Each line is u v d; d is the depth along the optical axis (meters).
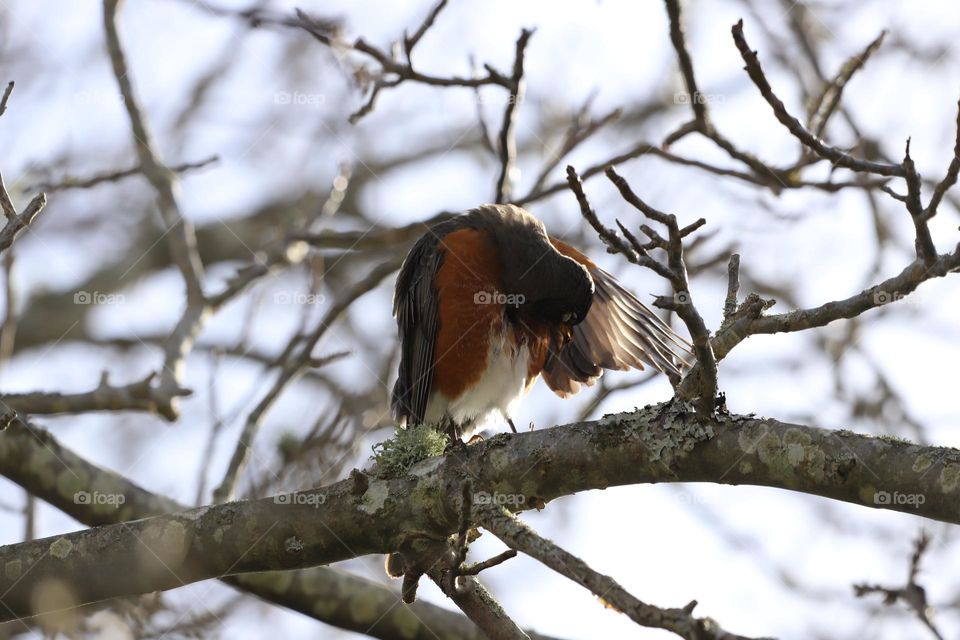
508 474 7.08
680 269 6.02
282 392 11.49
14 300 11.41
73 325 19.34
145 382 10.30
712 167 10.90
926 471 6.17
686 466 6.72
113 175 12.12
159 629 10.92
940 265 6.50
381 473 7.35
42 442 10.32
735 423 6.70
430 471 7.23
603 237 6.00
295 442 11.61
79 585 7.29
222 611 12.55
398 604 10.30
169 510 10.48
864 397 15.22
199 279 12.34
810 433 6.50
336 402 13.73
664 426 6.81
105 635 10.71
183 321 11.95
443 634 10.27
